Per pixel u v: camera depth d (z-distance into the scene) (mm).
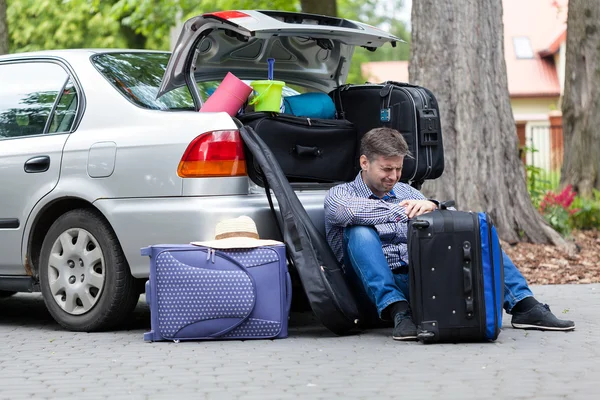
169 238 9164
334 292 8758
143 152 9359
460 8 16453
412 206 8977
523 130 70250
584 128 22766
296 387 6734
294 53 10633
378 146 9180
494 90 16688
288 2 30844
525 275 14688
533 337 8711
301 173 9734
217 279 8812
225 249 8859
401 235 9312
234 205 9094
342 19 10445
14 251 10258
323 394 6484
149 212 9250
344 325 8859
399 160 9227
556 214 18578
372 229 9109
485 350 8125
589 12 22641
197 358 7969
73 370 7598
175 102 9875
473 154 16547
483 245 8477
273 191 8945
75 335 9578
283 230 8953
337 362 7688
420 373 7160
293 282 9859
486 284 8453
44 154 9984
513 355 7840
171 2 31875
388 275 8930
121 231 9398
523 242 16859
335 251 9461
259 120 9484
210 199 9086
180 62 9633
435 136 10102
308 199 9664
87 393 6703
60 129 10047
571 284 13727
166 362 7812
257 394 6523
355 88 10383
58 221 9875
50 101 10250
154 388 6805
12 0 44062
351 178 10242
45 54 10547
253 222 8984
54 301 9938
